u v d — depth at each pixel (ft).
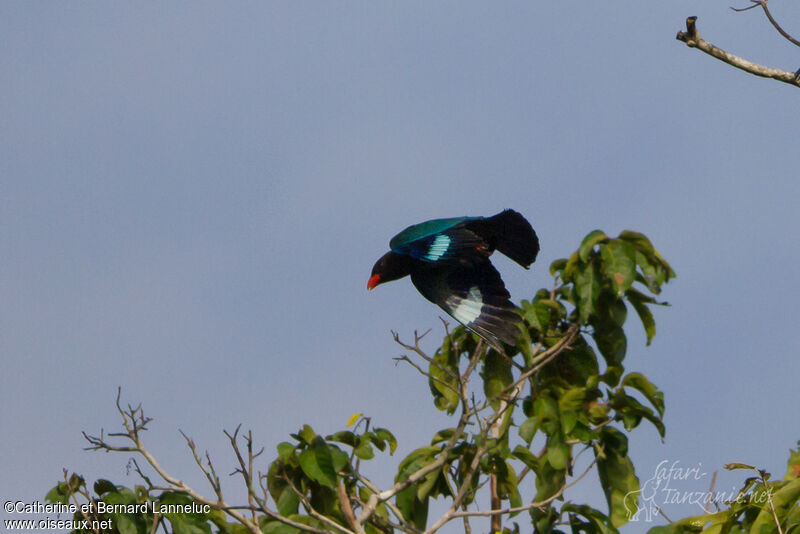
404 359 47.47
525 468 52.08
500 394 47.47
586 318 52.60
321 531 44.91
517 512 46.21
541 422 49.80
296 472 49.14
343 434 49.24
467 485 46.14
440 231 50.60
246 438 44.45
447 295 48.93
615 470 50.14
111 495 46.50
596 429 50.62
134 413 45.21
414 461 50.03
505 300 48.57
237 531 48.01
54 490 46.68
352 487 49.55
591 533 48.67
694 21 49.03
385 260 51.39
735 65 49.39
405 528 48.24
